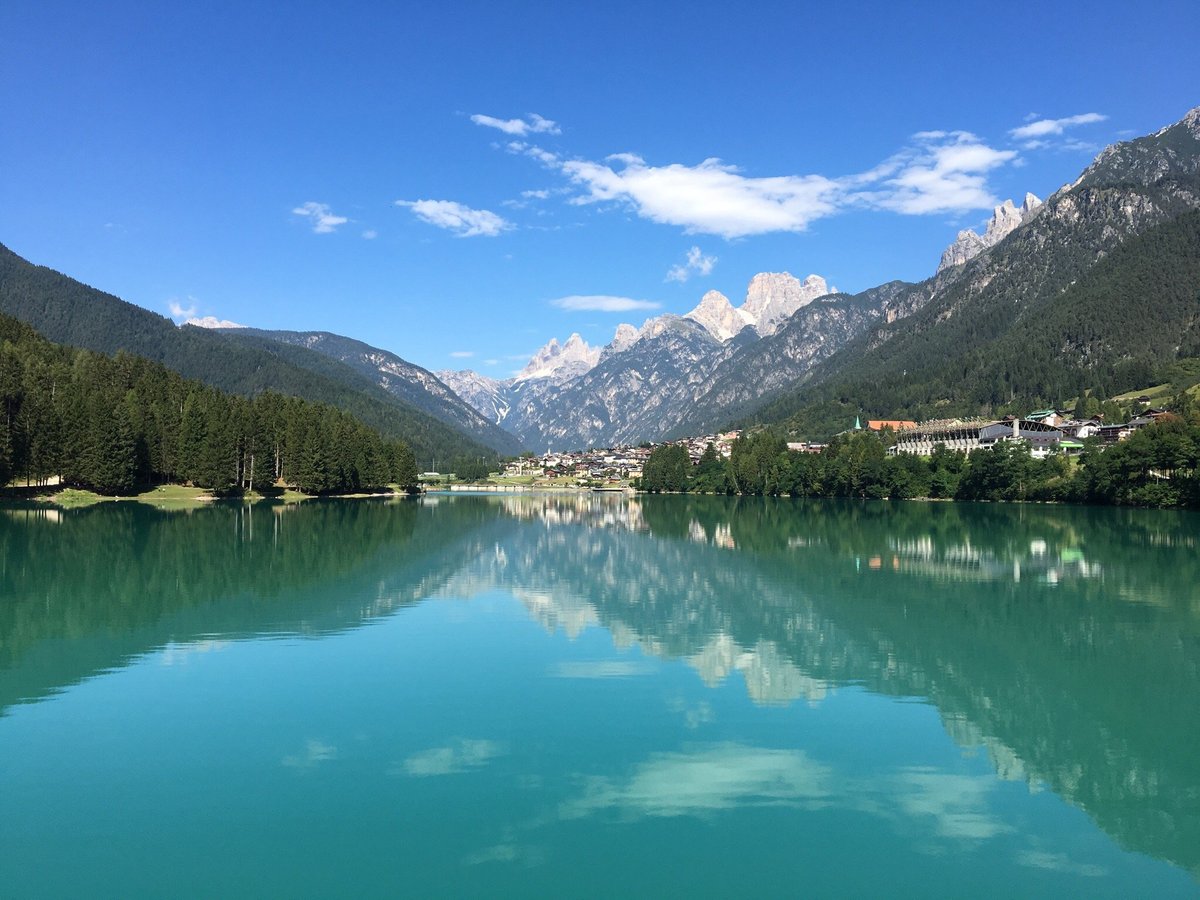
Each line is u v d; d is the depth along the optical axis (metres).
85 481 150.62
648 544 92.62
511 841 21.45
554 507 182.88
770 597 56.25
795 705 32.28
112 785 24.52
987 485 179.50
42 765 25.98
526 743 27.94
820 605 53.22
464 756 26.78
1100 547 86.25
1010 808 23.69
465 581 62.25
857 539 96.94
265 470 178.38
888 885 19.69
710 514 150.38
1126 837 22.08
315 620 47.25
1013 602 54.47
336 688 34.03
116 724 29.61
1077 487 158.62
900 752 27.62
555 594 56.88
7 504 136.75
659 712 31.33
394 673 36.25
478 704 31.97
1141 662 39.25
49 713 30.80
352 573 65.56
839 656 39.84
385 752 27.14
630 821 22.56
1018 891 19.52
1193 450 136.62
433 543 91.06
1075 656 40.28
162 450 165.62
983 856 21.05
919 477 193.38
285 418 191.12
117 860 20.45
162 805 23.30
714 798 24.02
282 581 61.19
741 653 40.12
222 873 19.95
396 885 19.45
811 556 80.06
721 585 61.50
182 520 116.12
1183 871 20.39
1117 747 28.30
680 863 20.53
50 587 57.69
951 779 25.52
